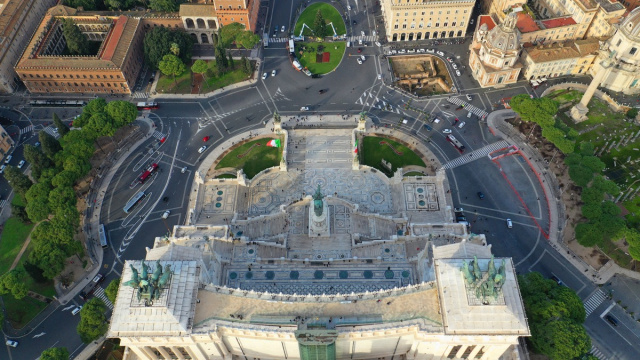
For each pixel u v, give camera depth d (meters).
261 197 186.25
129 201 188.12
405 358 135.50
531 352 145.62
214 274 147.38
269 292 142.12
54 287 167.75
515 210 183.50
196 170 198.25
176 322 118.19
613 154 197.00
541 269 169.00
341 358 135.50
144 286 116.31
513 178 192.25
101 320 146.88
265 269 155.25
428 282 126.75
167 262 124.94
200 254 134.62
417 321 120.56
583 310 145.25
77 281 169.12
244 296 127.44
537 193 187.75
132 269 117.19
